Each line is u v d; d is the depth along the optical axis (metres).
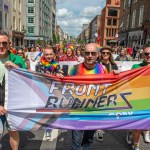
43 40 70.62
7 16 38.88
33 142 4.69
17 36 46.19
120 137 5.05
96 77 3.72
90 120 3.79
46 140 4.77
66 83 3.70
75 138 3.80
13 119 3.63
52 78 3.66
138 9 41.06
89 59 3.65
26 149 4.38
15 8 44.78
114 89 3.80
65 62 7.70
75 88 3.72
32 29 64.81
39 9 65.50
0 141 4.62
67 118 3.76
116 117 3.85
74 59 9.34
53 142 4.71
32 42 65.12
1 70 3.54
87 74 3.74
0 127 3.62
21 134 5.07
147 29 35.22
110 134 5.20
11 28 41.94
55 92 3.71
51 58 5.05
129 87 3.84
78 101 3.75
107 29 83.44
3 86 3.58
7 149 4.32
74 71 3.87
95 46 3.65
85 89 3.74
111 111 3.83
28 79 3.62
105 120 3.82
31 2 63.47
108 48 5.12
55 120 3.74
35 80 3.64
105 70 3.95
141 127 3.93
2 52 3.48
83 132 3.88
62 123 3.76
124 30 50.38
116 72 3.75
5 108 3.55
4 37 3.43
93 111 3.79
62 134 5.14
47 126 3.75
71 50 9.30
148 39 34.66
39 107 3.69
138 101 3.88
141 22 39.22
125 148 4.53
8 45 3.57
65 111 3.74
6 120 3.63
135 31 41.72
